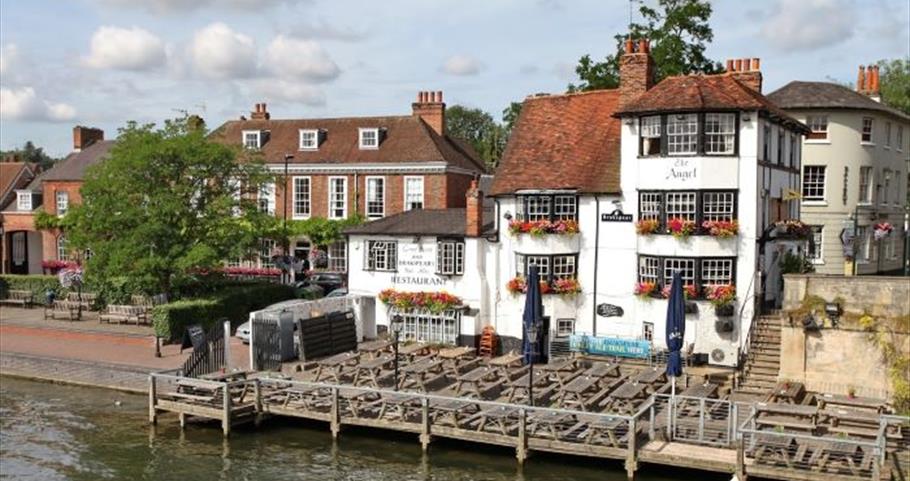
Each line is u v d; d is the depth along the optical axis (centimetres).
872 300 2381
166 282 3769
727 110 2778
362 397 2428
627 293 2988
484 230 3266
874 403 2048
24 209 5597
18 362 3166
